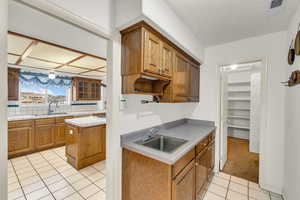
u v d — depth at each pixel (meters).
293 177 1.47
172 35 1.49
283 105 1.86
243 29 1.89
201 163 1.74
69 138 2.63
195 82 2.42
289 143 1.62
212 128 2.28
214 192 1.92
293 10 1.48
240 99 4.36
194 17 1.64
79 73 3.90
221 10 1.51
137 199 1.37
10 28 1.43
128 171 1.44
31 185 1.99
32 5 0.88
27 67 3.20
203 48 2.48
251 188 2.01
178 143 1.67
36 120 3.15
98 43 1.83
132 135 1.58
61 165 2.58
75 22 1.09
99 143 2.72
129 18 1.22
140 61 1.27
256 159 3.00
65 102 4.29
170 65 1.67
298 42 1.36
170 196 1.12
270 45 1.98
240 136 4.58
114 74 1.37
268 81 1.98
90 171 2.38
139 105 1.70
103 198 1.74
